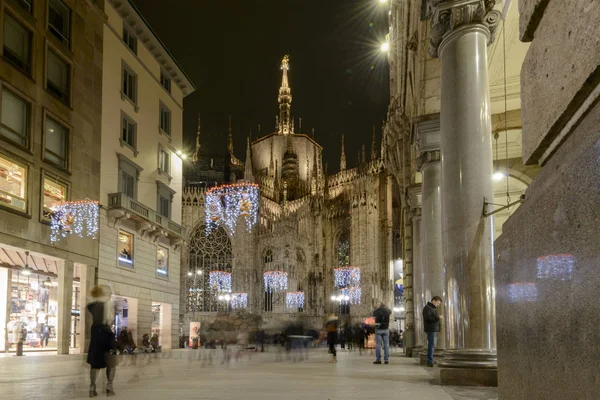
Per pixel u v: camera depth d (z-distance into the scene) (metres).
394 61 27.53
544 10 2.64
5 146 22.39
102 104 30.44
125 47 33.34
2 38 22.66
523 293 2.69
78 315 30.30
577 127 2.21
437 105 14.79
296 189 92.88
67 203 26.42
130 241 32.62
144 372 13.59
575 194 1.97
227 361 19.00
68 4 27.58
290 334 27.06
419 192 21.34
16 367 16.70
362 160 82.56
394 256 69.56
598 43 1.93
